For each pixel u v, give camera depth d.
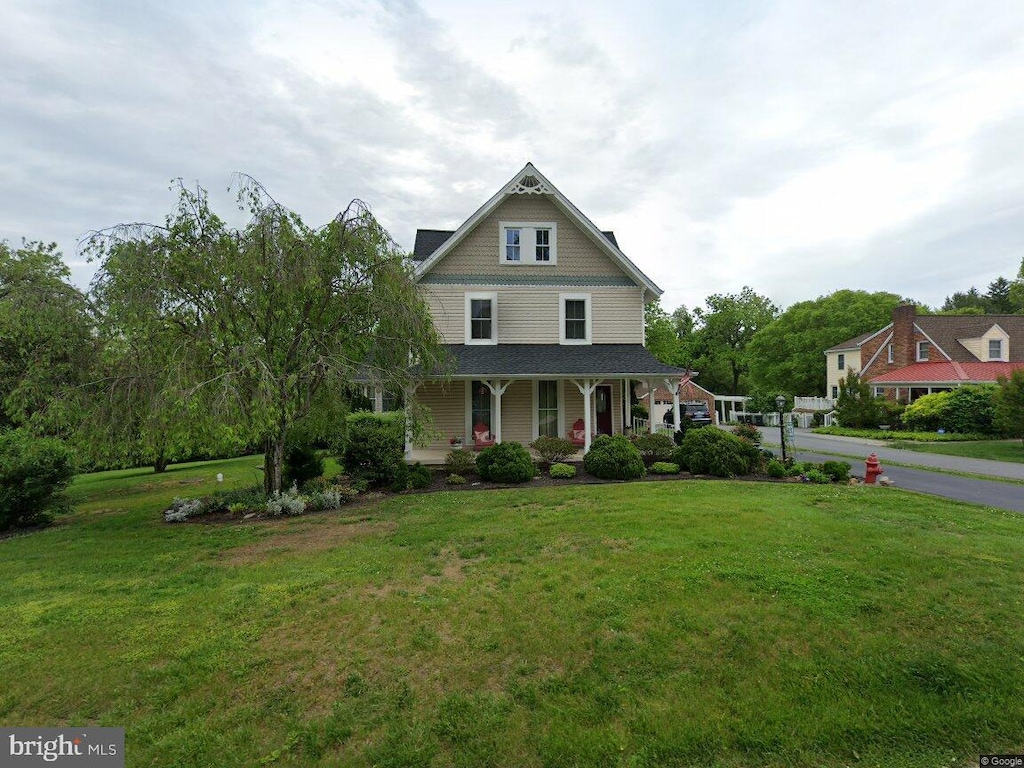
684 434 15.02
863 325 39.81
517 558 6.10
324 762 2.91
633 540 6.61
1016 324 31.17
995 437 21.97
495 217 15.48
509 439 15.35
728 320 57.09
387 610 4.74
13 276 12.62
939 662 3.75
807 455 17.73
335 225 9.36
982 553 5.97
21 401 9.05
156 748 3.03
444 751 2.98
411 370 10.99
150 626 4.52
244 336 8.87
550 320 15.52
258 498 9.70
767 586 5.02
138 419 8.22
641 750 2.96
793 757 2.92
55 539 7.88
